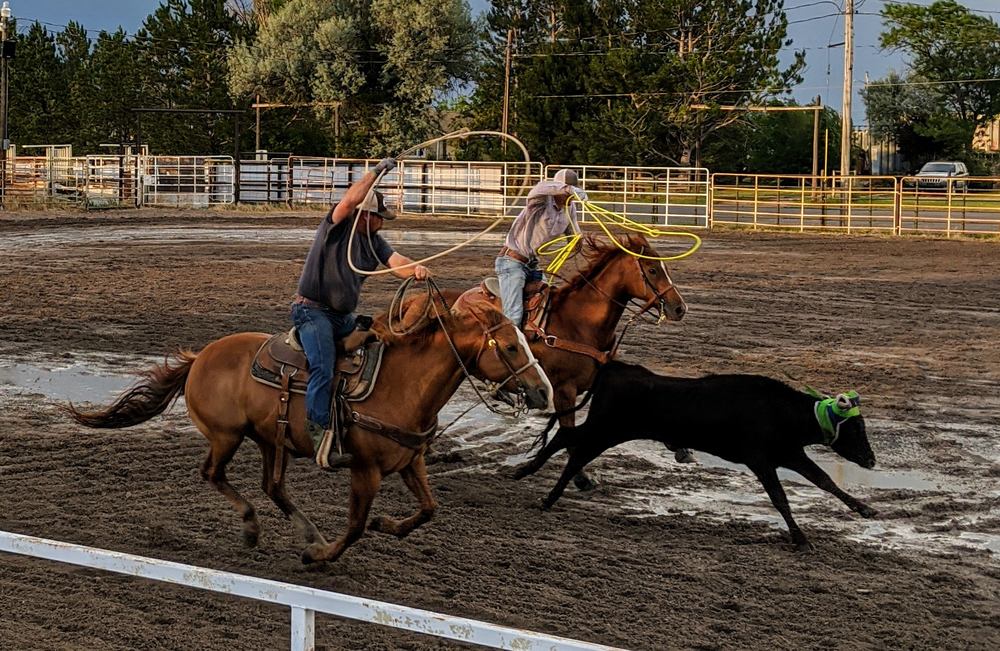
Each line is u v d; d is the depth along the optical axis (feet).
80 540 24.06
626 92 185.47
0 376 41.22
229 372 23.02
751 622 20.71
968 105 282.77
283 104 205.87
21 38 242.99
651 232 29.73
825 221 121.08
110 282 67.97
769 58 189.47
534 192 29.63
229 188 147.23
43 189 149.28
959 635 20.44
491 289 27.02
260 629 19.49
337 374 21.81
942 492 29.73
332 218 21.54
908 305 64.54
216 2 221.46
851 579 23.25
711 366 45.60
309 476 29.40
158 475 29.27
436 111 219.41
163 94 227.40
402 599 21.22
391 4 210.18
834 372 44.80
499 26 210.38
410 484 22.94
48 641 18.66
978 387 42.65
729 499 28.84
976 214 125.49
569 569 23.22
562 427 28.86
